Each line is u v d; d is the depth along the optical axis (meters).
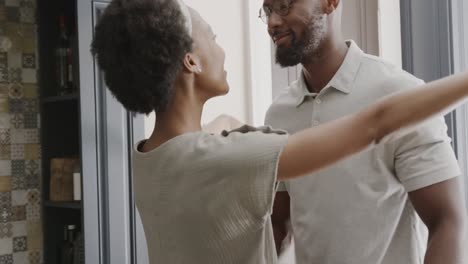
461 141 2.33
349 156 0.91
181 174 0.95
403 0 2.47
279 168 0.90
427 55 2.42
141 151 1.06
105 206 2.16
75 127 2.52
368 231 1.36
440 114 0.88
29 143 2.43
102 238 2.15
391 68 1.43
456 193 1.31
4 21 2.38
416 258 1.38
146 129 2.40
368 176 1.37
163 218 0.99
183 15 0.97
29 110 2.44
